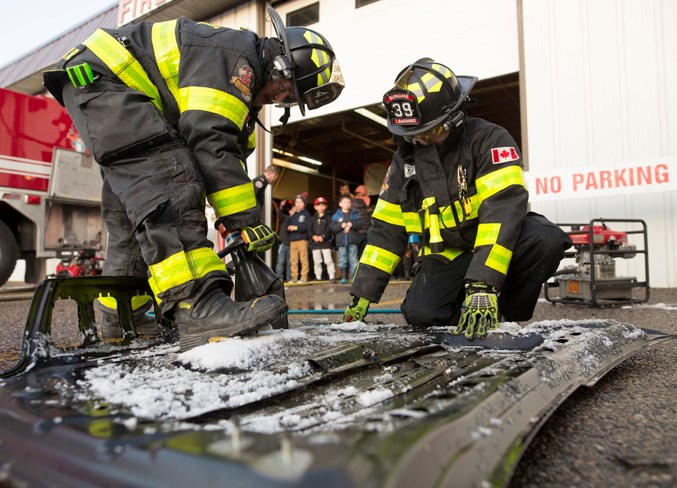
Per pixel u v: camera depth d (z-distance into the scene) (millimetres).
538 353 1281
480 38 7070
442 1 7430
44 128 6320
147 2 9648
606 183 5598
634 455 939
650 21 5797
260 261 1732
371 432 662
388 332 1799
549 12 6410
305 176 15195
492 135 1881
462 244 2064
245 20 9336
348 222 8891
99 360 1372
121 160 1521
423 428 663
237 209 1563
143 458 613
